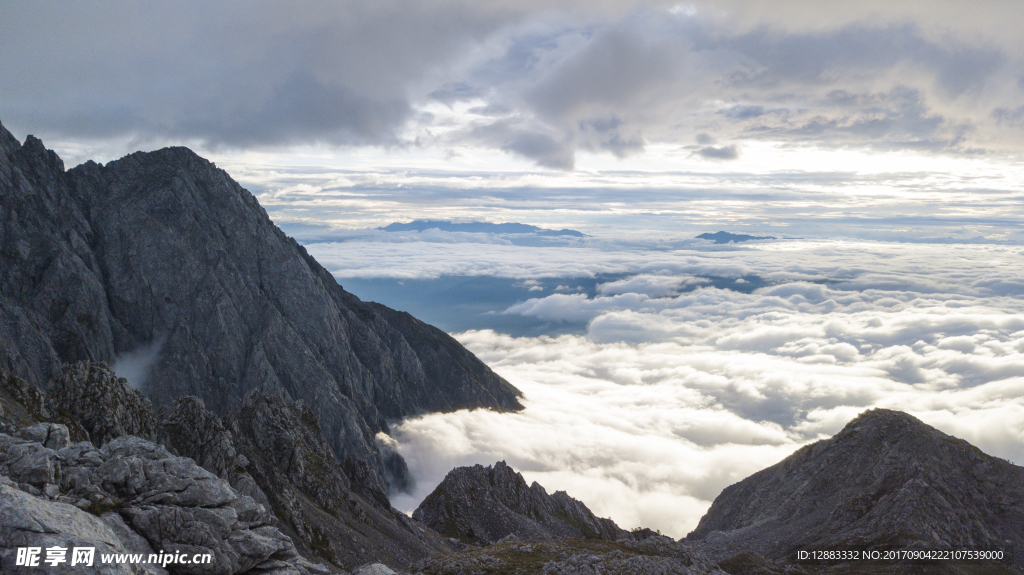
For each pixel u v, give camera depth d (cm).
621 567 6438
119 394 9581
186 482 3928
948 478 12450
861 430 14900
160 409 10338
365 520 10800
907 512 11569
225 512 3881
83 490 3641
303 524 9131
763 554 12125
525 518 13688
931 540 10825
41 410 8156
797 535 12519
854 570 10538
